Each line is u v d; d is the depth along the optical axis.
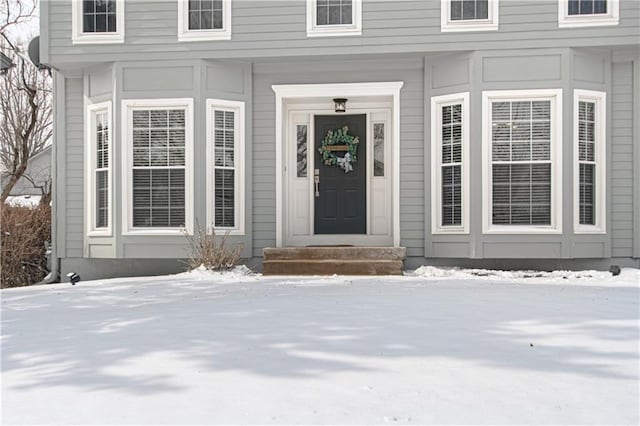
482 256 10.97
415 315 6.30
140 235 11.41
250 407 3.39
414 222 11.54
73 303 7.81
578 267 11.16
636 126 11.12
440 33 11.12
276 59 11.55
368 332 5.41
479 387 3.75
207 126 11.43
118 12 11.54
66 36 11.64
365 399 3.52
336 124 12.27
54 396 3.68
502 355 4.55
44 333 5.75
